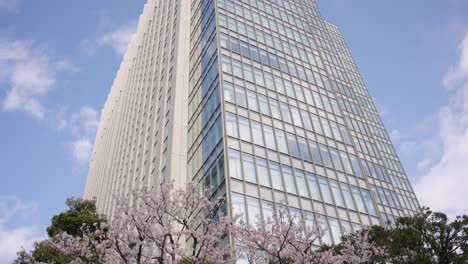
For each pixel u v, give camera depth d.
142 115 55.62
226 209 23.81
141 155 47.94
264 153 29.47
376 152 60.00
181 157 35.25
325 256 15.06
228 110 30.89
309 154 32.44
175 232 14.38
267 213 25.02
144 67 66.25
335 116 39.34
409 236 16.56
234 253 15.55
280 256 14.63
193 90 40.59
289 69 40.78
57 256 17.94
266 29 44.38
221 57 35.88
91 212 26.33
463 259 15.47
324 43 71.94
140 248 14.02
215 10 41.56
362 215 30.28
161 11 68.44
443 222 16.64
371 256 17.19
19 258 17.70
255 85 35.31
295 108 36.28
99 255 14.51
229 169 26.33
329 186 30.77
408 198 55.66
